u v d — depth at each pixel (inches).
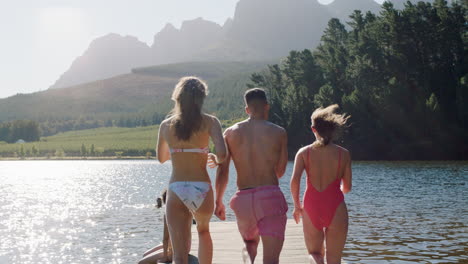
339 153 190.5
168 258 242.2
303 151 194.4
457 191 859.4
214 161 180.7
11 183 1475.1
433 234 422.3
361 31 2957.7
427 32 2674.7
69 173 2144.4
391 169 1680.6
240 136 179.3
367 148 2487.7
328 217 188.5
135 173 2094.0
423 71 2657.5
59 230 544.4
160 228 549.3
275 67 3627.0
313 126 193.8
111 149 4916.3
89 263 380.5
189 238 169.5
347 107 2527.1
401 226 472.4
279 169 181.9
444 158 2412.6
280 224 172.2
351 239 401.1
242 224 177.5
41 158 4943.4
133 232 522.9
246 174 177.2
